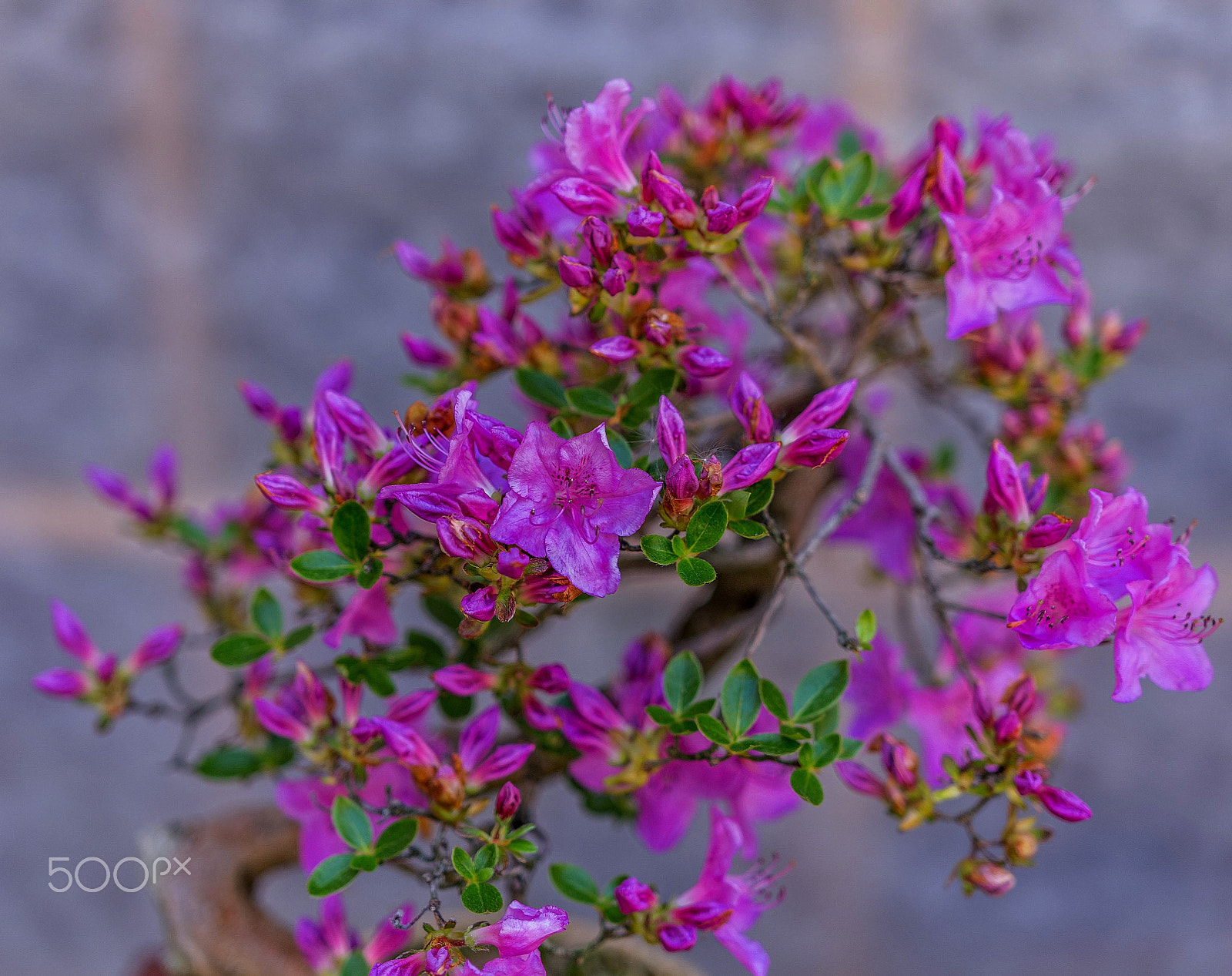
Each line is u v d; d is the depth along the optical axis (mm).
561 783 1166
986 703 662
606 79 1151
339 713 724
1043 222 653
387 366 1206
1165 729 1171
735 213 643
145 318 1221
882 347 758
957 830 1201
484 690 663
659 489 617
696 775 675
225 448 1230
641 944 709
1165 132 1101
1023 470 666
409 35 1162
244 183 1200
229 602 768
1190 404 1131
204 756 719
